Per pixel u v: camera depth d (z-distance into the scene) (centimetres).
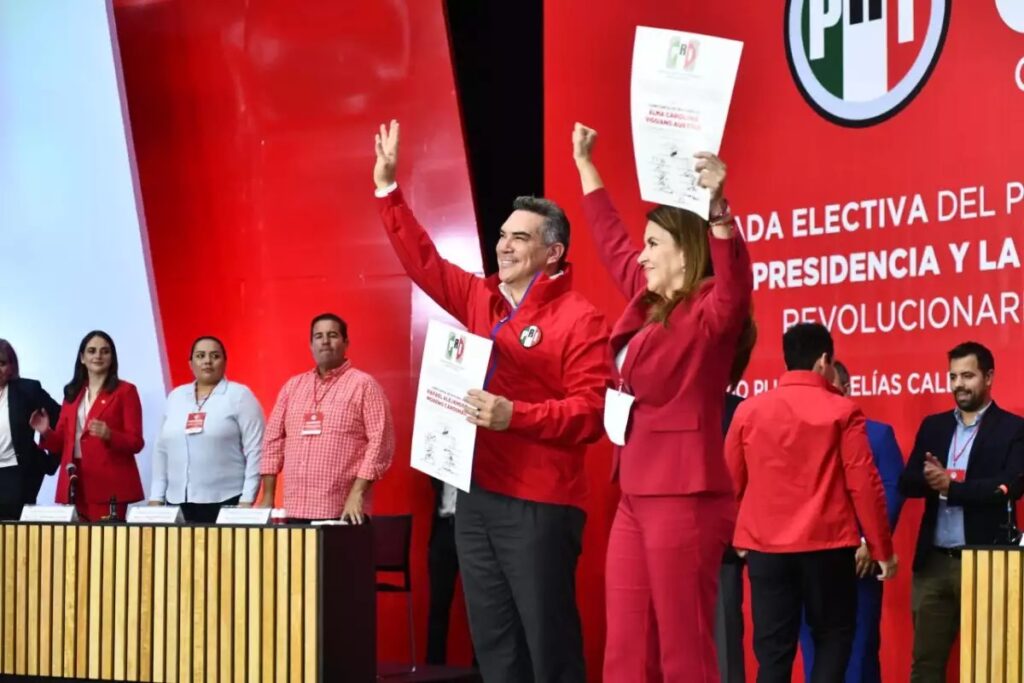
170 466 661
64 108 808
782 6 571
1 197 823
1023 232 509
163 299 784
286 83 748
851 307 552
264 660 476
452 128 695
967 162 524
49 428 691
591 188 390
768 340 573
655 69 323
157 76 786
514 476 376
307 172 742
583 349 375
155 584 498
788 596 439
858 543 429
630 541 340
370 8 719
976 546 381
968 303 521
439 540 659
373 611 496
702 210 319
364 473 603
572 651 378
